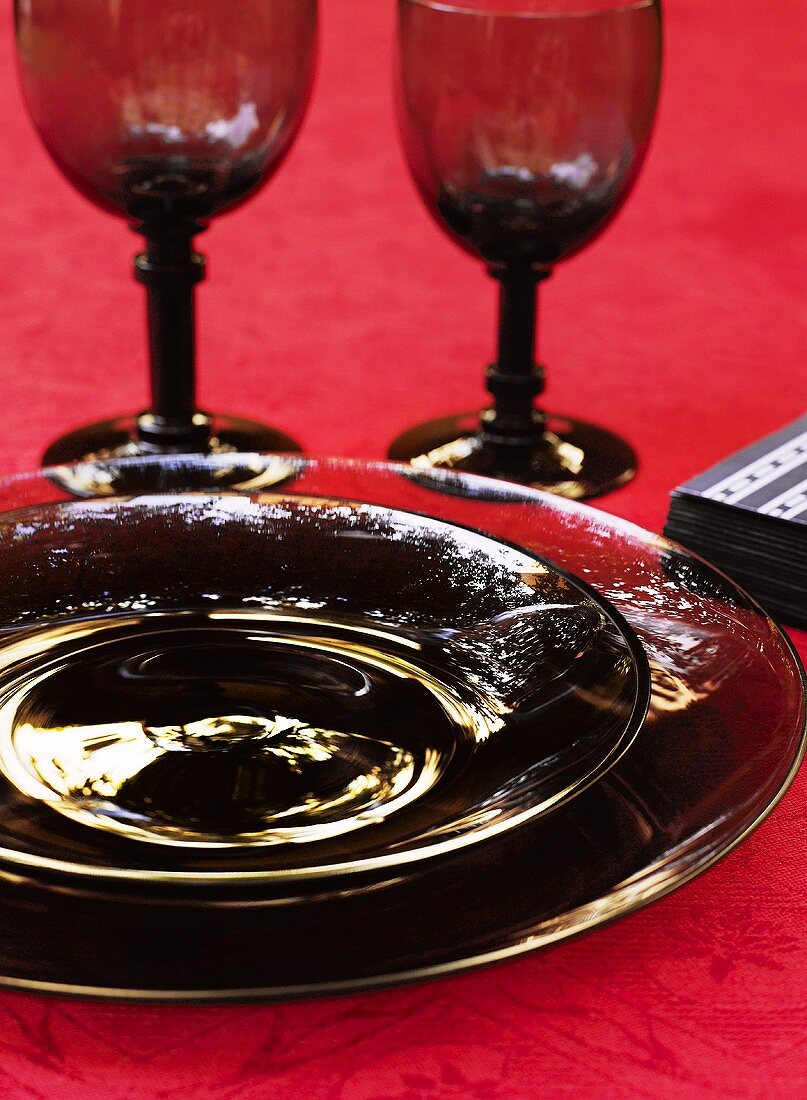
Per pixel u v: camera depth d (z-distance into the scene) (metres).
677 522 0.65
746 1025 0.53
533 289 0.74
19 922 0.47
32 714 0.56
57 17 0.69
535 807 0.53
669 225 0.97
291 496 0.62
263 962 0.45
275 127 0.72
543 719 0.56
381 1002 0.53
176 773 0.55
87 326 0.84
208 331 0.84
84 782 0.55
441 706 0.57
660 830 0.52
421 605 0.60
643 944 0.54
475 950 0.46
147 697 0.57
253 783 0.55
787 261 0.93
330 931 0.47
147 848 0.53
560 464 0.73
